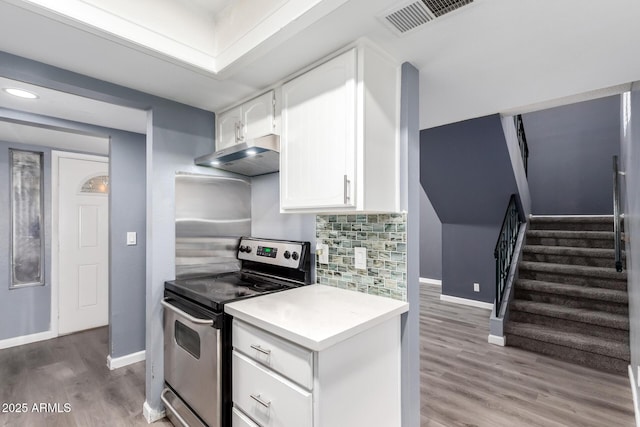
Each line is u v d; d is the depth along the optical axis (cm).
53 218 344
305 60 160
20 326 324
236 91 197
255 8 146
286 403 123
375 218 176
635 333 225
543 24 133
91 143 328
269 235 239
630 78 187
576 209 506
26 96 207
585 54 159
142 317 292
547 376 258
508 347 317
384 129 155
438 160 392
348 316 138
